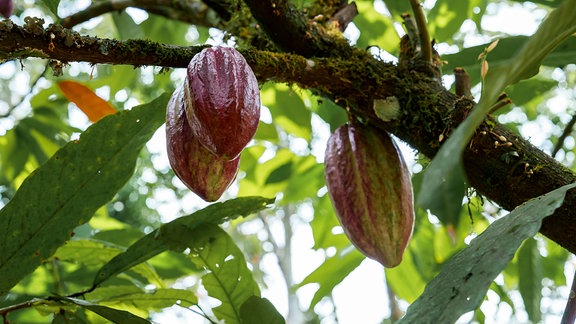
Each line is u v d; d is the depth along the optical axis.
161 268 1.88
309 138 2.14
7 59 1.21
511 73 0.98
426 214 2.17
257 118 1.23
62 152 1.32
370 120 1.37
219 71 1.22
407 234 1.36
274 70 1.31
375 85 1.35
